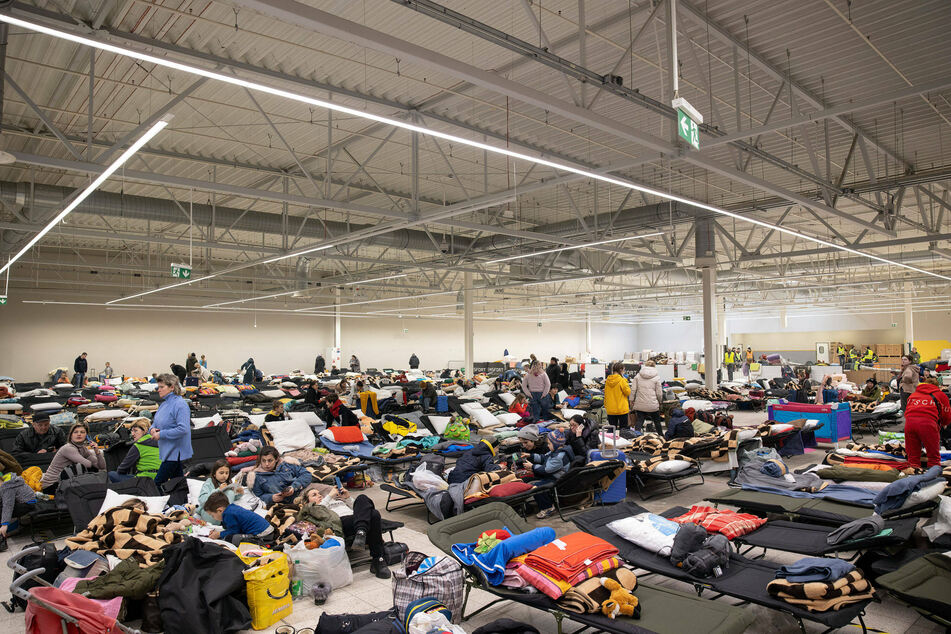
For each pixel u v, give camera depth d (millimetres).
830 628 3312
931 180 9391
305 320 31094
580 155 10938
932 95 8195
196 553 3834
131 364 25828
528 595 3568
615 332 45469
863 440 10969
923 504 4609
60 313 24312
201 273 22266
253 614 3834
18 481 5668
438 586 3727
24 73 7492
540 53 5418
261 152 10594
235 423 12773
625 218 14359
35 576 3732
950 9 6223
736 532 4320
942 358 24719
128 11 6133
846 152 10633
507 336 39125
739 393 16016
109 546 4379
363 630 3285
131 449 6633
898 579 3424
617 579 3525
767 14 6324
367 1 6070
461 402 13688
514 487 5801
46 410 13352
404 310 32312
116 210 12102
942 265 23953
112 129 9375
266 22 6379
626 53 5961
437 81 7863
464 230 18719
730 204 14016
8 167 11180
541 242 16859
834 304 33375
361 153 10742
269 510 5527
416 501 7105
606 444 7980
